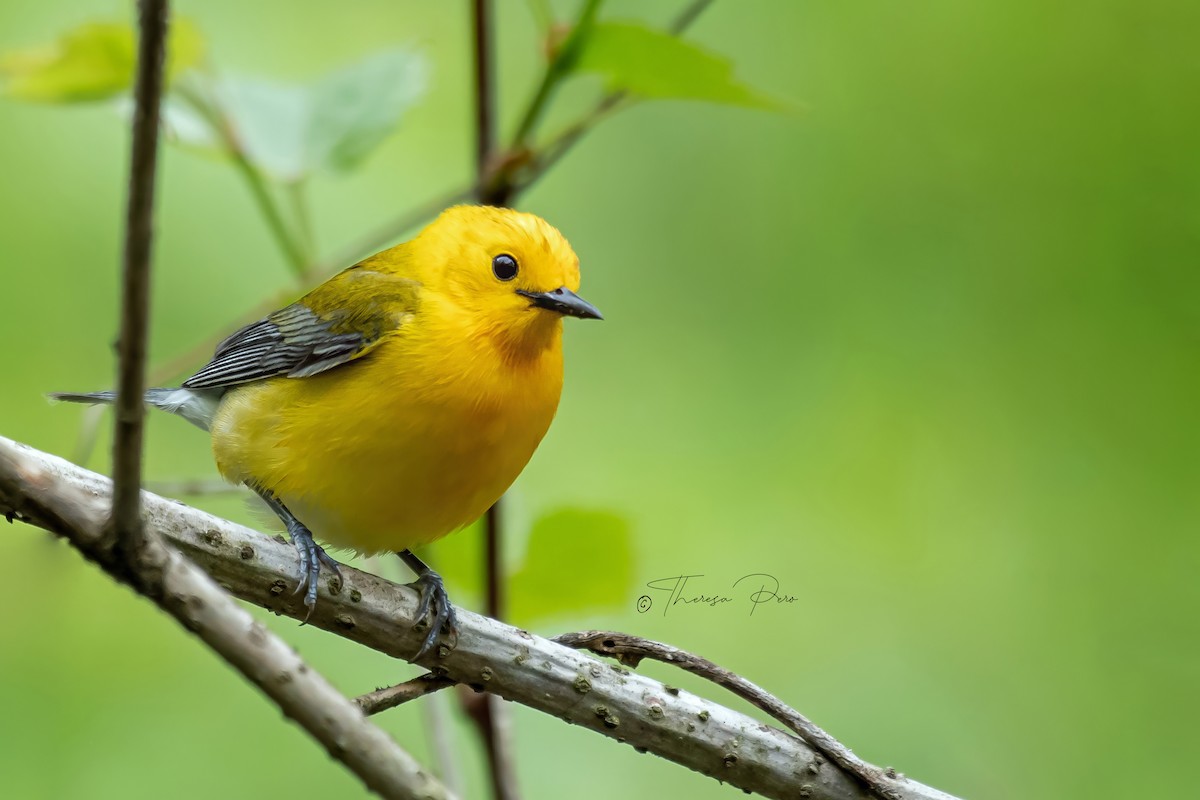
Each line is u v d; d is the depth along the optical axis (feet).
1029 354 43.70
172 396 32.50
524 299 28.53
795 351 44.96
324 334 28.32
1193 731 38.99
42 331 43.93
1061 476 42.52
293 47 45.98
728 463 43.91
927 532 42.34
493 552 29.58
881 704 40.09
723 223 46.39
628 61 27.22
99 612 40.24
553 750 39.45
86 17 43.29
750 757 23.93
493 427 27.99
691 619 41.63
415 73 31.58
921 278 44.75
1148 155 43.16
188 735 39.34
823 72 46.52
